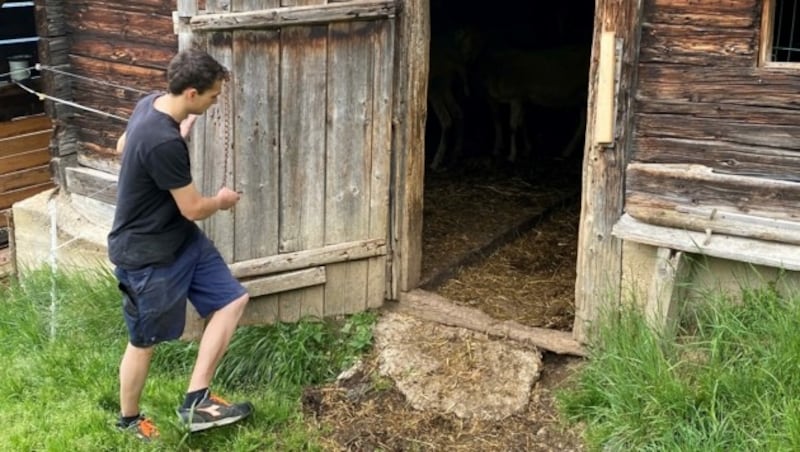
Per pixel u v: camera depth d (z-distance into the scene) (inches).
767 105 166.9
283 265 197.9
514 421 178.7
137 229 161.6
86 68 235.0
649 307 177.6
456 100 349.7
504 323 202.2
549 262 242.1
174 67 155.8
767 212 169.6
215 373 194.2
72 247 238.4
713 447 154.0
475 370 189.6
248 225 193.3
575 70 313.9
